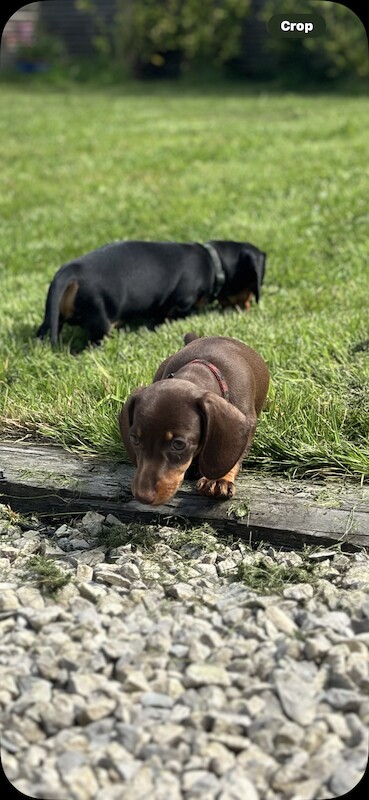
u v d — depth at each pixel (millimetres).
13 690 3555
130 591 4316
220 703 3457
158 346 6895
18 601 4219
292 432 5383
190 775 3094
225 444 4348
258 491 4961
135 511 4977
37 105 26578
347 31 29969
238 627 3941
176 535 4805
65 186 14375
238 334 7012
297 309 7914
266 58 33094
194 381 4719
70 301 7305
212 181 13883
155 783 3074
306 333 6934
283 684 3490
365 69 29734
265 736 3264
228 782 3070
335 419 5449
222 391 4805
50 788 3062
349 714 3402
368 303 7789
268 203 11969
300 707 3400
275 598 4184
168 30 33469
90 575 4461
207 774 3102
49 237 11117
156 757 3178
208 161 15867
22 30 36750
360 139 17359
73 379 6293
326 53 30703
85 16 36312
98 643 3828
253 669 3652
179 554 4680
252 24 33000
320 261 9352
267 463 5219
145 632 3928
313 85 30938
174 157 16375
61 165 16297
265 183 13336
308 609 4078
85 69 35188
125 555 4625
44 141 19172
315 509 4758
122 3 34938
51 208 12836
